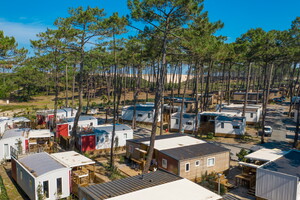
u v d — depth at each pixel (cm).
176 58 4225
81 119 3850
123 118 4922
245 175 2119
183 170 2122
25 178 1864
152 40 2578
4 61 2694
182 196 1307
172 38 2505
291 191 1688
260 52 3978
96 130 3189
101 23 2669
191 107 5488
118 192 1348
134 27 2392
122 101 7250
